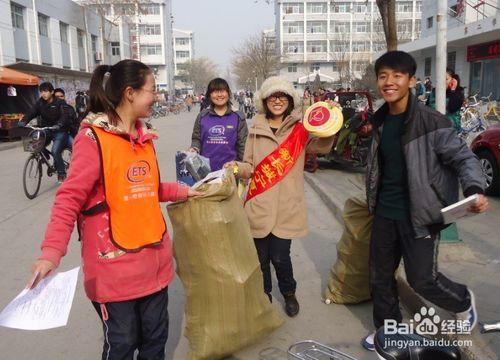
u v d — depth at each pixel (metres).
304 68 78.62
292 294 3.57
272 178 3.30
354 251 3.58
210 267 2.75
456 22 28.70
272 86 3.26
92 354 3.21
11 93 17.72
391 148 2.73
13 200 7.84
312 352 2.88
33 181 8.03
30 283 1.85
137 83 2.15
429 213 2.58
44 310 1.84
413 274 2.72
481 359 2.72
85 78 29.59
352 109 9.24
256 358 3.03
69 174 2.05
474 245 4.68
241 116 4.57
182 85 101.19
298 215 3.37
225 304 2.79
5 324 1.77
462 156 2.45
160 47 75.75
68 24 35.03
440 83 4.46
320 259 4.87
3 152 14.67
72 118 8.45
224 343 2.82
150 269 2.22
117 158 2.10
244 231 2.92
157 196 2.31
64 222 1.98
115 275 2.14
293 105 3.39
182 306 3.86
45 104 8.30
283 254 3.39
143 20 74.69
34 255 5.12
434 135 2.54
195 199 2.73
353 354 3.09
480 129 14.02
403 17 73.00
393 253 2.90
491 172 6.88
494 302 3.42
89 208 2.13
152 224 2.24
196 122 4.64
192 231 2.73
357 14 77.88
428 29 35.47
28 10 27.95
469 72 25.25
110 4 45.16
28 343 3.38
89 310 3.86
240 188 3.73
